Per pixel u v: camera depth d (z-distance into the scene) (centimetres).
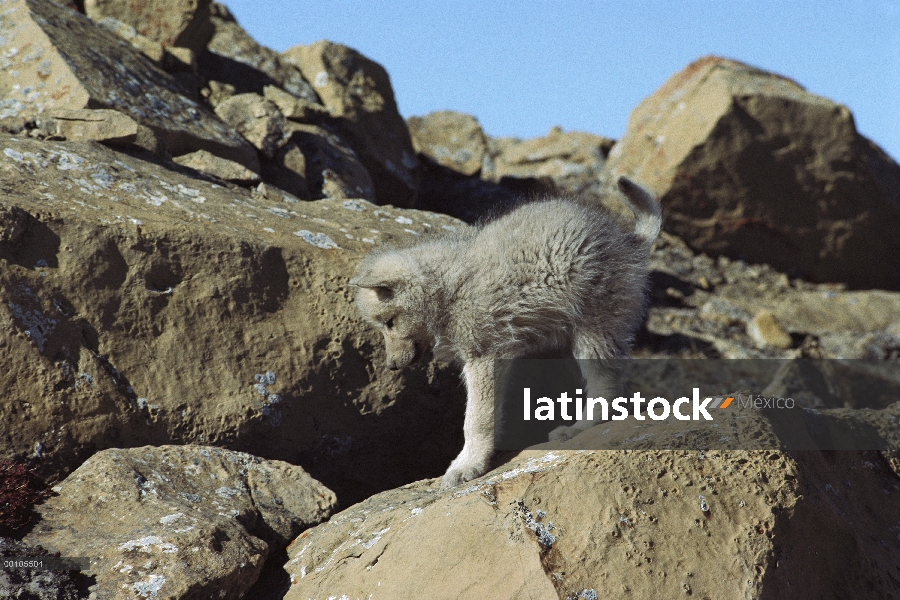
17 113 237
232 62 317
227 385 200
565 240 196
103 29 276
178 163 240
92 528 177
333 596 174
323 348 208
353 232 222
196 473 189
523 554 166
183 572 171
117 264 196
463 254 198
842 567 179
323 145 289
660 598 165
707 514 172
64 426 188
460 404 220
